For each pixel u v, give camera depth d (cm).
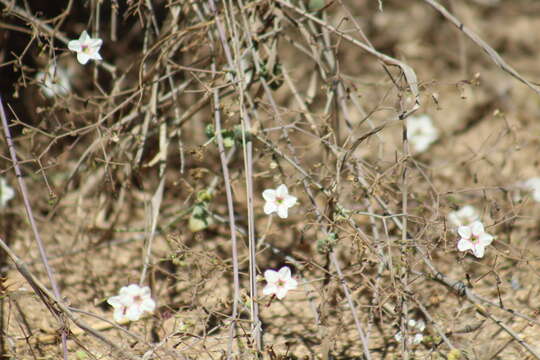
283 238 484
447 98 635
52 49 405
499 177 522
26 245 480
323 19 435
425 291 427
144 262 409
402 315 353
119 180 482
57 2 531
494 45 696
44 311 410
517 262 447
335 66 425
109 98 425
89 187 516
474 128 614
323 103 564
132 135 426
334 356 380
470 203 509
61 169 515
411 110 334
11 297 392
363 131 560
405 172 381
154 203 416
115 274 461
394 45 674
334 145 388
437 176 539
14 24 504
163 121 436
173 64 381
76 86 534
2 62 478
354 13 688
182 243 395
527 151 559
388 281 413
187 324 360
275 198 364
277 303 432
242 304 336
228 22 383
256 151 419
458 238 367
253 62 412
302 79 588
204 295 427
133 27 552
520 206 418
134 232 492
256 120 398
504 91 637
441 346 376
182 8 427
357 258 376
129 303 334
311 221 388
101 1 434
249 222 342
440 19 690
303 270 421
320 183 426
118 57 554
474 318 396
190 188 427
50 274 348
